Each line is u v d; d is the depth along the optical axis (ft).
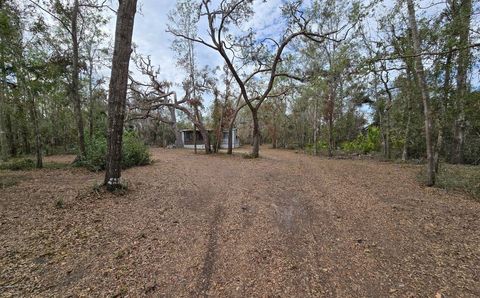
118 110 17.53
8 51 24.53
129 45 17.39
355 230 12.26
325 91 53.78
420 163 39.01
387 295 7.43
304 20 38.78
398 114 43.34
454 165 33.50
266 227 12.65
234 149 91.25
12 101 34.45
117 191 17.71
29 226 11.88
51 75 29.04
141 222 12.89
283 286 7.86
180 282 7.97
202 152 65.77
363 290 7.67
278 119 100.22
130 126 77.10
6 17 21.74
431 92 22.18
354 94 59.57
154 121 103.55
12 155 55.88
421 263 9.21
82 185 20.30
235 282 8.03
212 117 65.98
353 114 78.89
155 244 10.52
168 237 11.24
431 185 21.39
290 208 15.72
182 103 69.97
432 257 9.63
